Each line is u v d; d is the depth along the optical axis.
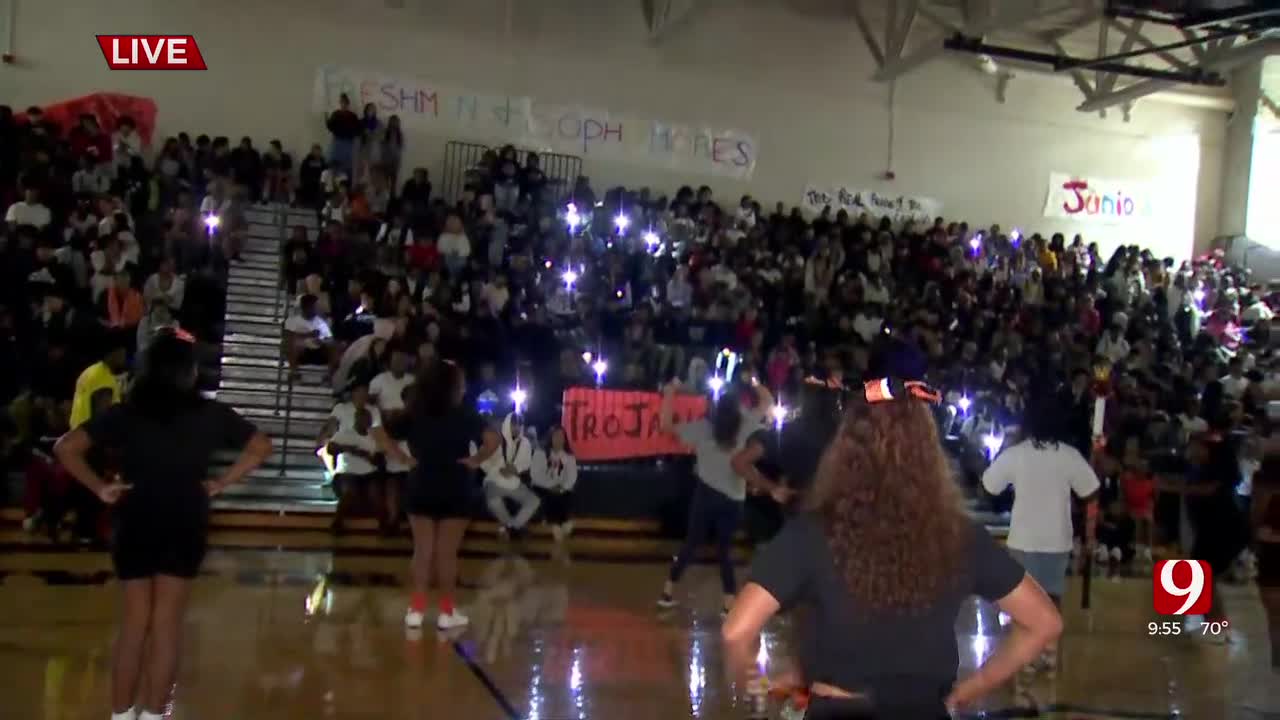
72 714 6.09
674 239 18.97
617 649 8.16
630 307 17.52
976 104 22.98
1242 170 24.39
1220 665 8.88
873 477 2.53
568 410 14.17
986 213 23.09
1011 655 2.62
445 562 8.42
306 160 18.05
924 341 17.17
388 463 12.36
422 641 8.09
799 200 21.81
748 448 8.86
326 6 19.20
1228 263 24.11
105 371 10.57
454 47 19.84
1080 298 20.42
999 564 2.60
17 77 17.84
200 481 5.24
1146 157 24.22
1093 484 7.48
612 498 13.98
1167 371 18.67
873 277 19.62
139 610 5.19
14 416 11.69
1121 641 9.61
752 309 17.17
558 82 20.41
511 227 17.89
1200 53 20.16
